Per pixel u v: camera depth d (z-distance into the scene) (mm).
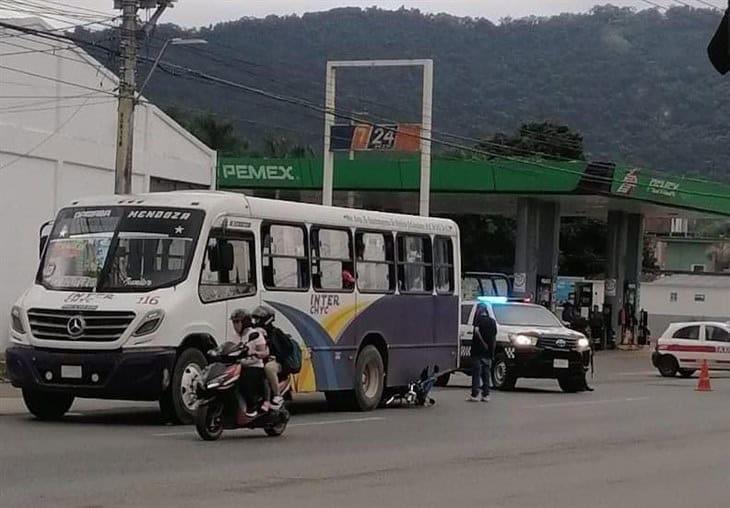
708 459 15781
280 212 19453
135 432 16375
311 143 88188
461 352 30422
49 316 17203
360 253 21453
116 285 17391
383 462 14273
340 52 92062
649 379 37375
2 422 17594
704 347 38406
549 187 46656
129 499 10805
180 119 78000
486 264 75250
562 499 11914
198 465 13250
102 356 16828
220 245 18109
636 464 15047
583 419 21094
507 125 86062
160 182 36562
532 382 33656
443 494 11930
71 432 16188
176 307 17188
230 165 48031
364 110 79312
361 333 21328
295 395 25047
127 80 25391
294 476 12773
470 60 94625
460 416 21016
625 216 56625
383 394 22844
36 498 10695
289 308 19422
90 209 18297
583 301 57875
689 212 55094
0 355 29781
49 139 31781
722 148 83375
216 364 15914
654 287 82812
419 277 23203
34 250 31562
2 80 30531
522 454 15656
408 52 94250
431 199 50875
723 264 95812
